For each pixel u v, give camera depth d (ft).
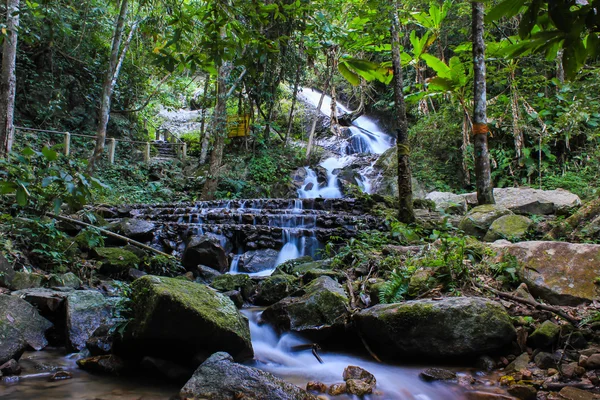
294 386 8.20
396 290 12.69
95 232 17.66
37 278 14.32
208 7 8.44
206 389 7.93
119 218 25.17
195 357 9.77
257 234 22.72
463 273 13.11
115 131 49.32
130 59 49.03
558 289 12.05
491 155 36.94
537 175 35.53
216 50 8.07
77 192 10.62
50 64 43.01
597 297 11.53
